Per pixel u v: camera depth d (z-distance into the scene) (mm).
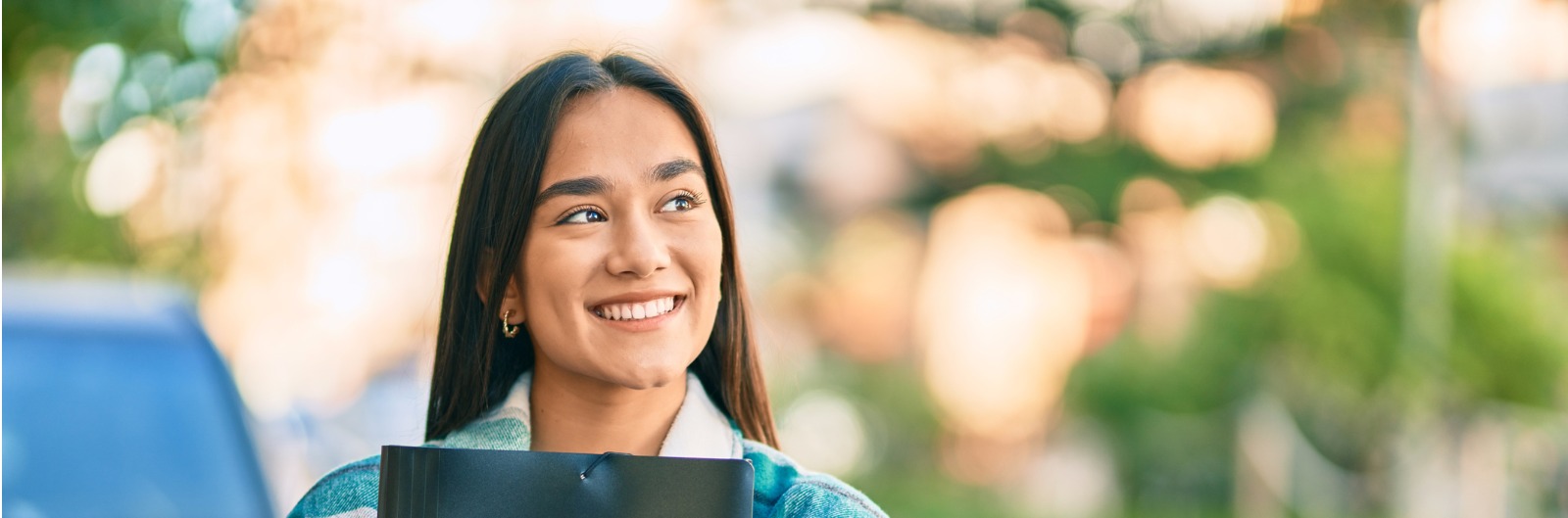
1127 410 13641
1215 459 13492
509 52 10125
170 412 3963
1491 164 14141
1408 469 12969
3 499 3742
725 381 2281
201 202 7824
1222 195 13539
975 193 15258
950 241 15672
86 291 4332
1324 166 13297
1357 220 13016
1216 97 13852
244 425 4082
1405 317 12969
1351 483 13242
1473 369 13055
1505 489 12898
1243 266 13648
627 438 2184
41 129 7297
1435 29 13406
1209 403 13367
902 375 15641
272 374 8742
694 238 2090
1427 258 13094
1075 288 14664
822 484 2105
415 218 9688
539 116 2070
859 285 16109
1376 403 13109
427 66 9617
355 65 9125
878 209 16156
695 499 1849
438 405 2230
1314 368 13188
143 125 7340
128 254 7711
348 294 9398
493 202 2102
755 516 2119
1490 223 14289
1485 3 13875
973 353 15305
